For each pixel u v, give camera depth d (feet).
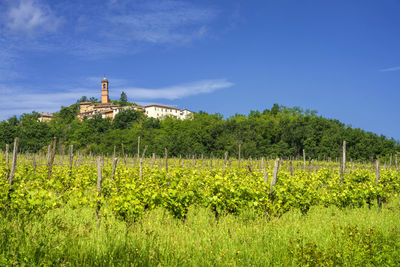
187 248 16.08
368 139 207.82
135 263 14.25
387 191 36.24
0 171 35.68
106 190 32.99
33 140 258.37
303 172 58.95
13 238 14.85
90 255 14.97
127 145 246.47
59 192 35.73
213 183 28.30
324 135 227.81
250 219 24.13
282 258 16.05
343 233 17.89
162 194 24.08
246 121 262.67
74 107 470.80
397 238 18.38
